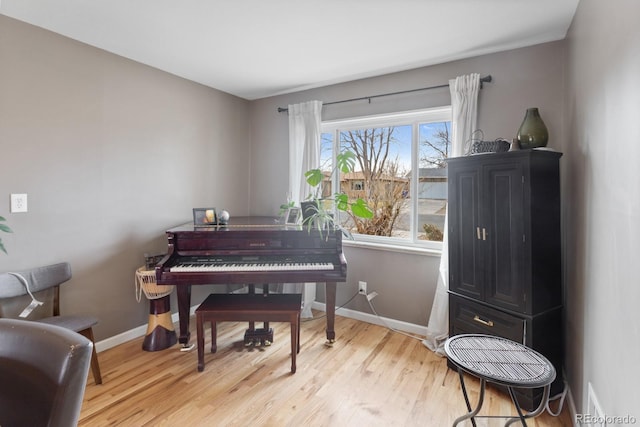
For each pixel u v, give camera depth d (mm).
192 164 3221
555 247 2027
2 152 2033
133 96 2717
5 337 888
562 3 1877
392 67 2844
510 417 1648
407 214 3066
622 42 1200
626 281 1148
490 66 2543
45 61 2201
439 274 2674
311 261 2488
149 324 2617
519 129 2199
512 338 1981
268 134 3736
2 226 1813
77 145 2385
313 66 2832
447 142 2844
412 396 2010
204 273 2281
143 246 2826
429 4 1903
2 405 859
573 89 2002
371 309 3150
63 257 2330
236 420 1787
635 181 1088
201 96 3285
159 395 1996
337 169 3418
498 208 2055
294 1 1881
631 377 1092
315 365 2354
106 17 2055
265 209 3789
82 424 1739
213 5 1922
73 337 834
